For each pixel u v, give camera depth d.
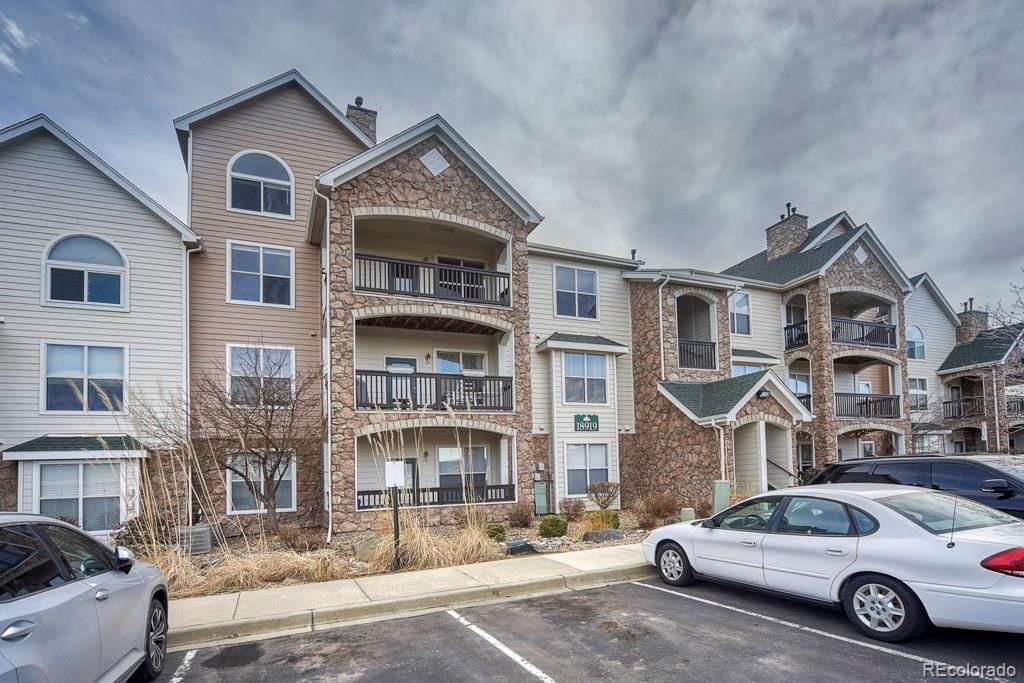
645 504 14.41
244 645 5.83
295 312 14.98
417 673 4.96
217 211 14.55
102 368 12.53
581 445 16.91
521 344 15.41
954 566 4.89
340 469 12.68
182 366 13.13
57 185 12.56
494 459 16.16
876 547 5.44
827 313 20.53
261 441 12.12
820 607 6.50
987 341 24.25
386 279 15.66
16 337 11.89
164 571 7.80
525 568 8.32
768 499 6.75
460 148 15.06
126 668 4.20
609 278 19.02
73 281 12.52
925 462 8.79
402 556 8.75
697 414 16.19
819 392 20.34
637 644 5.51
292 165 15.56
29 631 3.04
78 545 4.20
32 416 11.83
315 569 8.09
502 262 16.23
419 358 16.05
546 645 5.57
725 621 6.13
